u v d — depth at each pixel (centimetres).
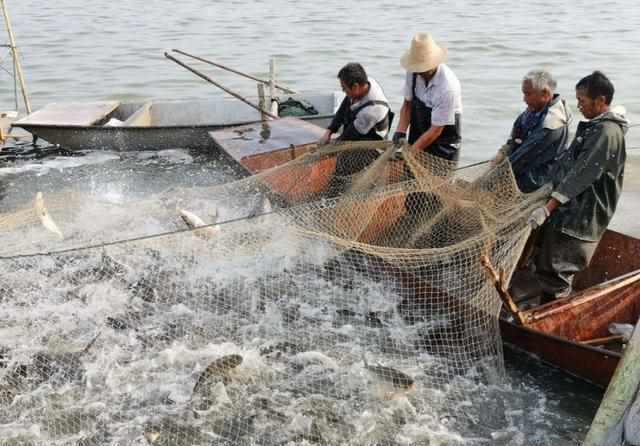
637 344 707
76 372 969
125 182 1738
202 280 1133
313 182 1341
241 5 4850
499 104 2552
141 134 1897
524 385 934
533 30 3894
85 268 1189
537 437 850
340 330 1020
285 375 946
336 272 1102
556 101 1033
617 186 917
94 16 4394
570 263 964
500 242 977
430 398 906
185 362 978
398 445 838
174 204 1407
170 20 4281
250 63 3200
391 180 1192
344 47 3506
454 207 1111
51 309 1096
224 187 1389
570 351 906
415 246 1134
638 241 1059
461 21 4209
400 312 1038
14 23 4112
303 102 2084
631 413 643
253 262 1145
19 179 1770
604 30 3866
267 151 1506
